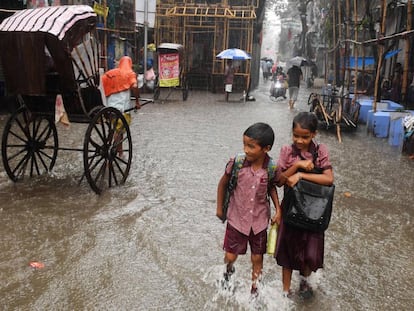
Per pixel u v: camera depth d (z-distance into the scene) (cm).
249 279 402
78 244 459
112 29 1773
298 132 338
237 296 372
